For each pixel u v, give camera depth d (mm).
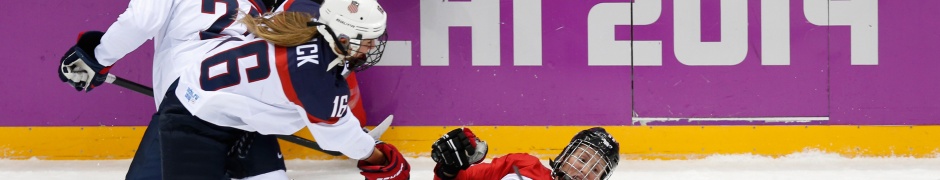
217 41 2627
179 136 2584
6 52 4496
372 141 2688
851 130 4570
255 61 2506
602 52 4516
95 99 4543
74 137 4555
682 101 4551
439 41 4508
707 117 4562
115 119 4555
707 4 4492
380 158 2727
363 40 2574
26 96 4527
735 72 4531
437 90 4543
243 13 2625
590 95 4547
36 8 4465
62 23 4473
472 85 4543
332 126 2627
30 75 4512
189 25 2676
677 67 4527
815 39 4508
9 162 4516
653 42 4508
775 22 4500
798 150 4582
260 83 2508
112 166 4438
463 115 4562
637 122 4570
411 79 4535
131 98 4539
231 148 2705
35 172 4309
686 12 4496
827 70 4531
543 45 4512
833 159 4582
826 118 4559
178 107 2596
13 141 4559
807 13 4496
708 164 4496
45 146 4559
